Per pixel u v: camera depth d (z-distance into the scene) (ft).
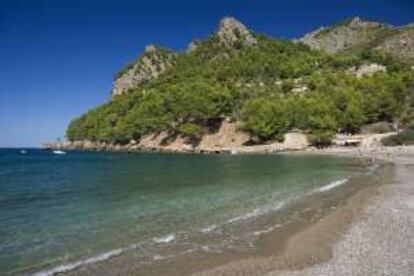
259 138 476.13
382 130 474.08
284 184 134.82
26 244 61.67
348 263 51.98
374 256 54.49
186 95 551.18
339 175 163.94
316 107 477.36
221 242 62.85
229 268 50.96
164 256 55.98
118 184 140.26
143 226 73.46
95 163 282.77
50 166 254.68
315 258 54.49
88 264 52.75
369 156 305.32
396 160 251.19
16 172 205.36
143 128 569.64
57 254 56.80
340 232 67.62
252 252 57.72
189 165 247.50
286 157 335.47
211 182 143.95
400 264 51.16
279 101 509.76
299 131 463.42
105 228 72.02
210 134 526.57
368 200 97.81
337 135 451.53
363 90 562.25
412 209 85.71
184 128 518.37
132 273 49.62
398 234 65.51
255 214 83.87
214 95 537.24
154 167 232.32
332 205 93.30
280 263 52.70
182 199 104.42
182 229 71.20
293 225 73.67
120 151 554.05
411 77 595.47
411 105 531.09
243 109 513.86
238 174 176.65
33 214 85.20
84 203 99.30
